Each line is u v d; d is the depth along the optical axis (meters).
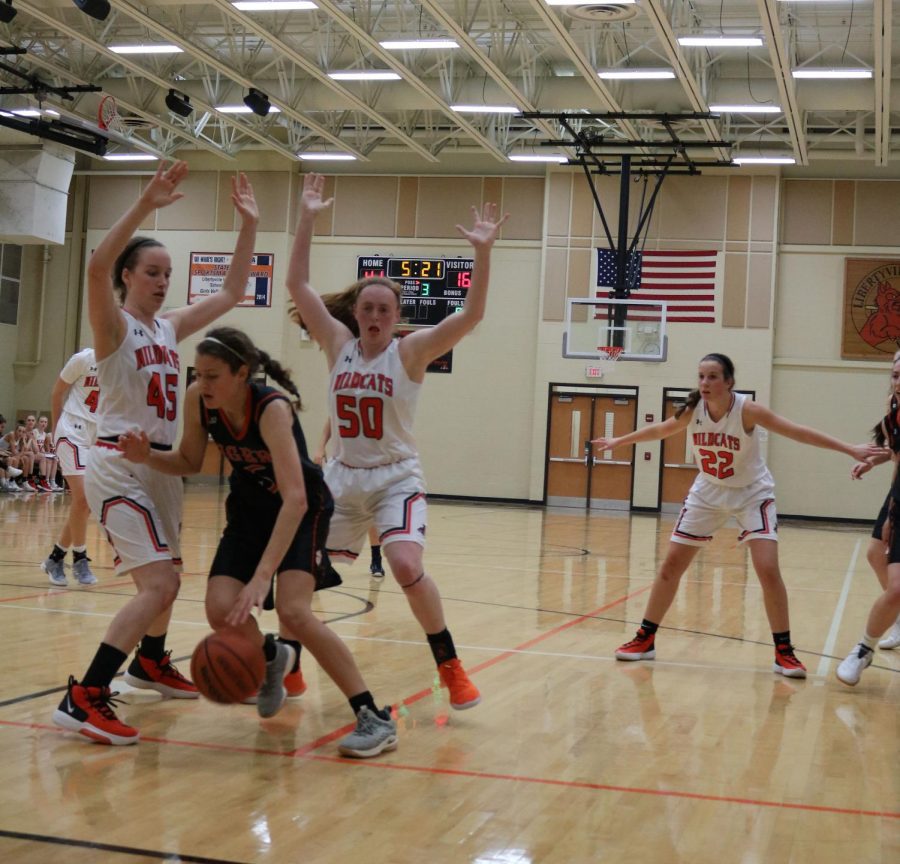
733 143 17.34
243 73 15.90
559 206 20.72
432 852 2.57
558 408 20.88
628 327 19.69
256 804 2.88
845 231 20.05
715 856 2.61
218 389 3.34
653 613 5.34
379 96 17.19
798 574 10.23
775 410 20.25
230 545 3.54
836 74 14.23
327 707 4.06
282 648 3.73
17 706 3.86
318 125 18.08
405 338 3.90
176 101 16.70
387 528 3.82
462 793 3.06
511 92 15.62
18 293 22.33
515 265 21.14
